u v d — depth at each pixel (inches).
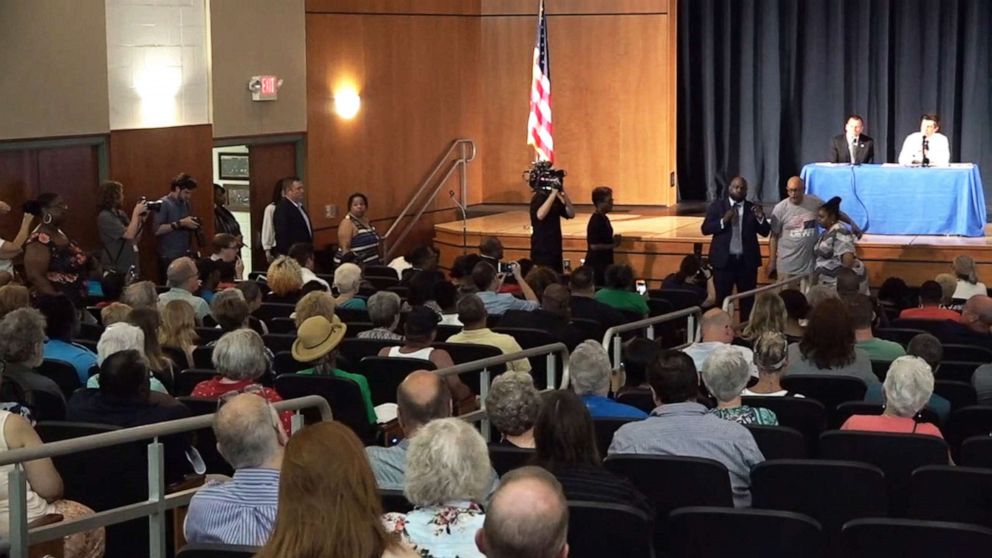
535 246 525.3
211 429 215.9
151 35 487.5
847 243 483.8
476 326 290.5
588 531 148.7
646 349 255.1
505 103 665.0
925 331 337.4
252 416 144.6
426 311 266.1
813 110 682.8
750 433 191.0
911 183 547.2
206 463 219.1
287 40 553.9
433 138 639.8
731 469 187.5
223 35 518.6
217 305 274.1
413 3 622.2
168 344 271.0
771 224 498.0
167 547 201.2
